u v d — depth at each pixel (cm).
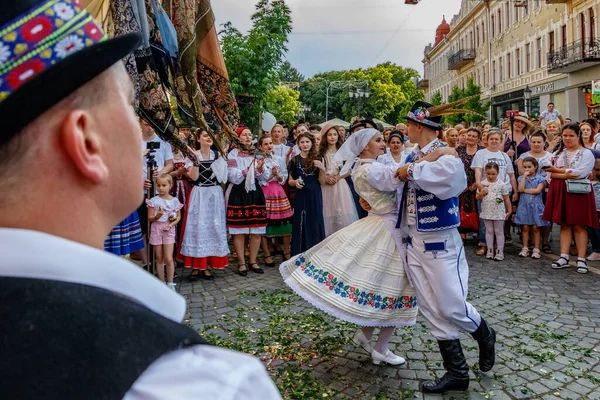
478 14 3547
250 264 582
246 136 564
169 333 53
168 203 486
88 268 54
